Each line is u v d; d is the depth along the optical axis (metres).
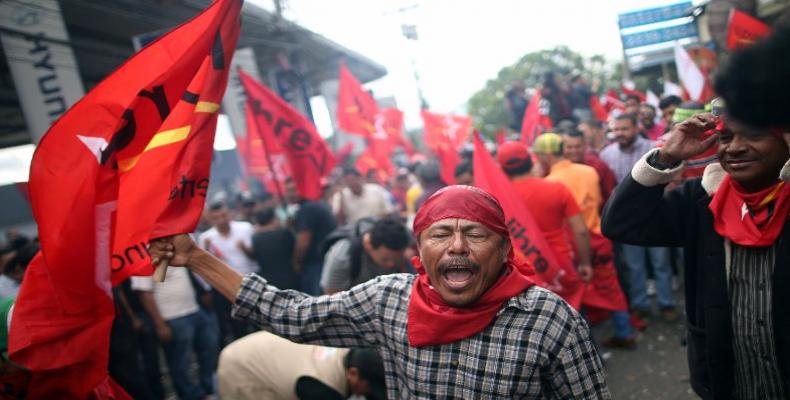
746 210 1.78
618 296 4.53
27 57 5.14
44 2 5.14
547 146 4.88
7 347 1.78
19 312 1.72
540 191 4.02
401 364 1.81
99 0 5.92
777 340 1.73
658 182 1.90
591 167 4.88
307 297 1.96
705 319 1.90
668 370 4.55
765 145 1.66
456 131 10.49
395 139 11.02
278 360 3.09
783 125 1.23
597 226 4.55
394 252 3.74
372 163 9.94
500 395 1.67
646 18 11.26
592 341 1.73
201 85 1.99
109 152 1.76
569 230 4.40
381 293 1.88
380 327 1.86
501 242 1.73
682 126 1.83
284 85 9.98
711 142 1.82
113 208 1.77
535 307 1.69
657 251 5.52
